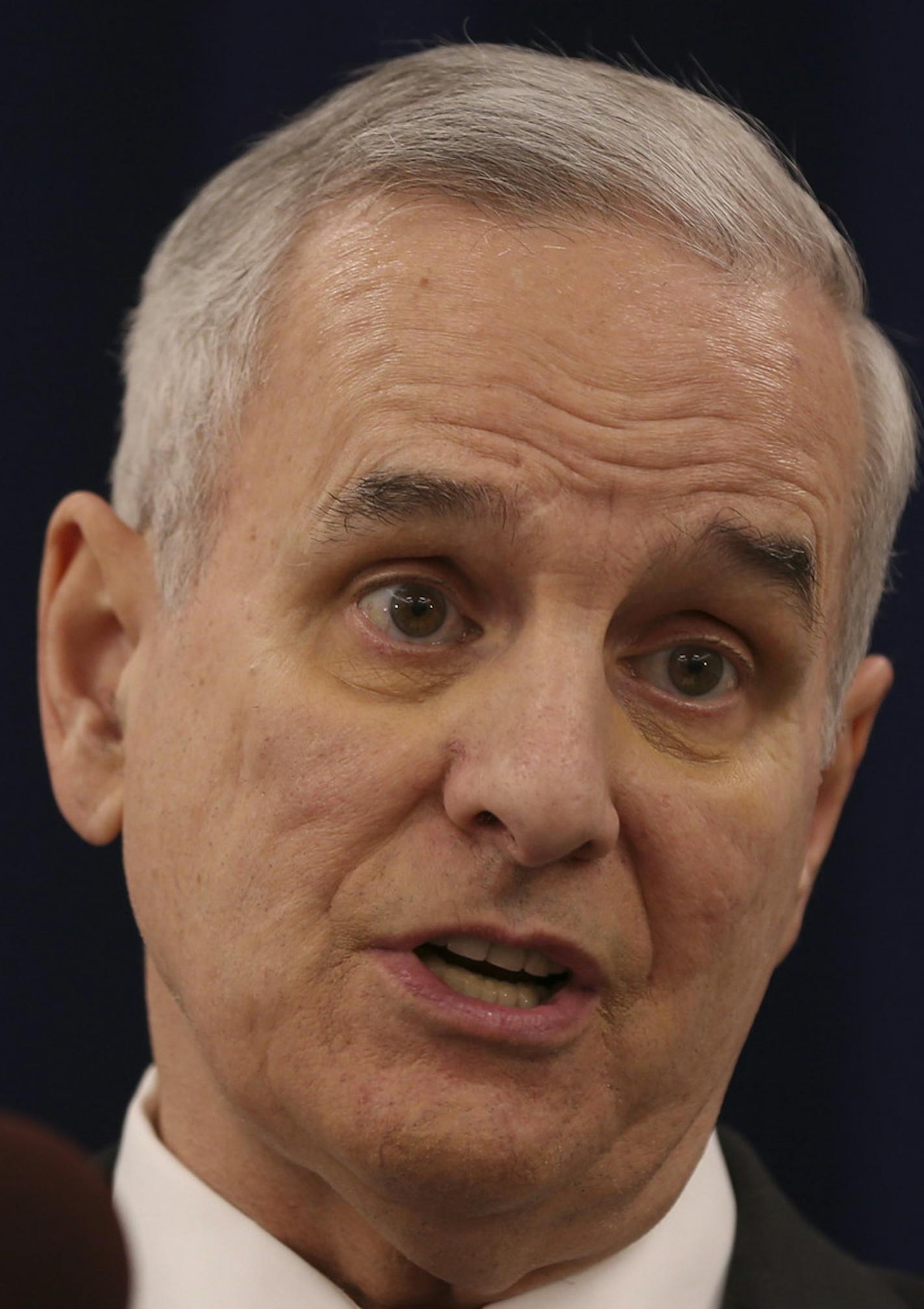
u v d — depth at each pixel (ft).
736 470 14.69
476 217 14.80
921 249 27.48
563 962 14.11
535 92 15.55
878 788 27.78
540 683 13.75
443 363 14.35
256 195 16.35
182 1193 16.15
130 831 16.01
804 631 15.37
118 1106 27.78
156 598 16.38
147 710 15.88
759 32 27.55
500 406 14.23
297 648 14.57
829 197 27.50
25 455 27.84
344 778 14.10
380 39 27.04
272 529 14.90
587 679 13.89
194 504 15.75
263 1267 15.61
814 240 16.43
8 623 27.76
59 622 17.31
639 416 14.43
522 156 14.92
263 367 15.35
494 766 13.46
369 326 14.66
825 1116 27.63
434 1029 13.87
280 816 14.33
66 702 17.28
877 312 27.40
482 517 14.07
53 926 27.84
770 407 15.07
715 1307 16.85
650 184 15.11
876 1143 27.48
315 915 14.16
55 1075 27.71
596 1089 14.49
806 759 15.83
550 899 13.78
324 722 14.23
